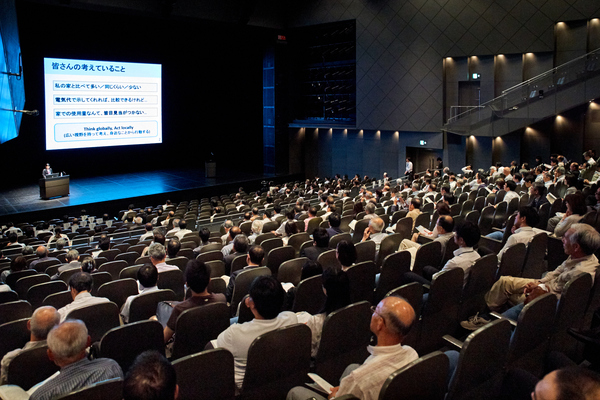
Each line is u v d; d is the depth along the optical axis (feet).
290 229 25.21
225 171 86.99
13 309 15.88
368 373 7.91
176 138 89.86
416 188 42.96
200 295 12.57
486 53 61.21
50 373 11.07
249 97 86.79
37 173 77.00
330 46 78.74
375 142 76.89
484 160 64.75
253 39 81.41
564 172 39.68
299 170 86.58
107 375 8.73
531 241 16.17
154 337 11.31
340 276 11.32
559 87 51.37
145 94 78.38
